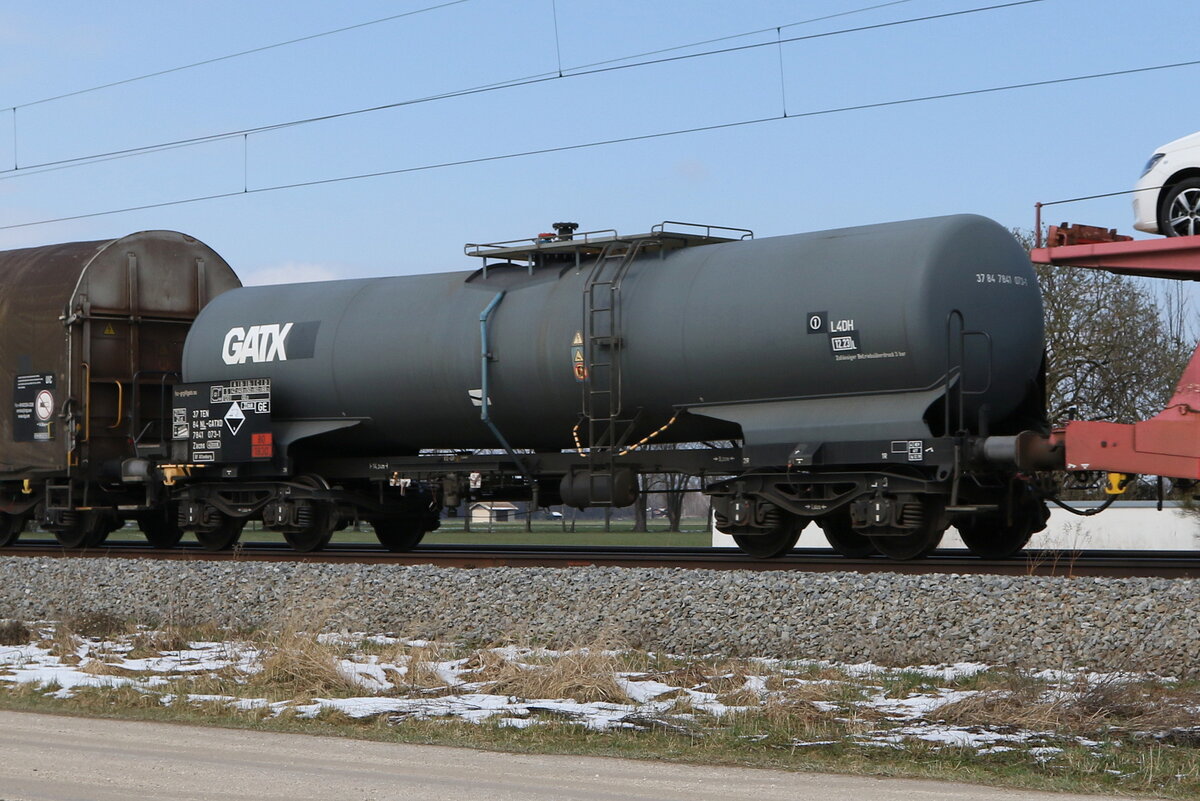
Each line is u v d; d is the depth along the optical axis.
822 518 18.33
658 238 18.64
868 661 13.09
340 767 9.04
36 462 23.19
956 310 16.56
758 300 17.42
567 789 8.34
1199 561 16.19
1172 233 14.33
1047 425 17.97
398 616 15.70
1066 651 12.41
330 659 12.52
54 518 23.52
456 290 20.45
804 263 17.38
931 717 10.48
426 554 20.39
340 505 21.94
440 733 10.17
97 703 11.67
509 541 48.00
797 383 17.25
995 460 16.16
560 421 19.41
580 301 18.89
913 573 15.95
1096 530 32.88
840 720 10.45
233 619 16.55
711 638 13.93
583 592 15.13
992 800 8.08
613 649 13.73
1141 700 10.66
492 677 12.48
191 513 22.66
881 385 16.77
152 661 13.89
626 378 18.45
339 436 21.59
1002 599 13.20
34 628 16.61
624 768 9.02
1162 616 12.40
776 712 10.52
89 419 22.88
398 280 21.47
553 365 18.97
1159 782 8.56
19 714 11.32
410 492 23.02
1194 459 13.96
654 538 53.22
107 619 16.41
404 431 21.09
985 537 18.80
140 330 23.67
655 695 11.67
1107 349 38.34
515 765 9.11
